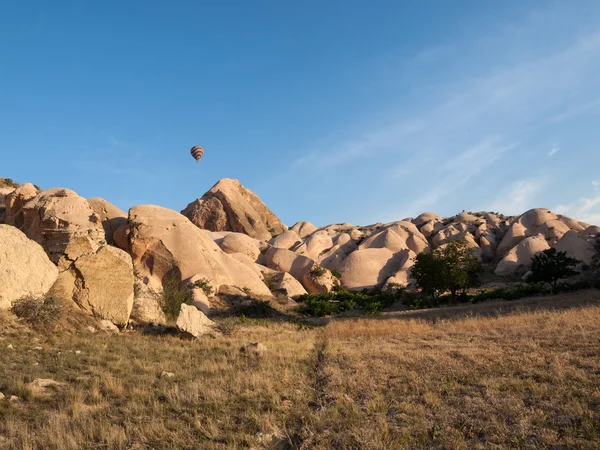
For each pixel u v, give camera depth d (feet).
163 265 145.07
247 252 223.30
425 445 23.32
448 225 285.64
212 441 25.20
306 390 35.45
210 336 66.13
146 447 24.71
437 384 33.68
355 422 26.68
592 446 20.89
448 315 98.68
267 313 127.03
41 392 32.91
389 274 218.38
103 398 33.12
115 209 166.81
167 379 38.75
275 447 24.47
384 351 49.47
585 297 102.22
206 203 332.60
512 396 28.91
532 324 60.03
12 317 53.47
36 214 136.36
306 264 206.39
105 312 65.41
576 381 30.83
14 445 24.12
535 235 240.12
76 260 66.44
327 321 113.39
